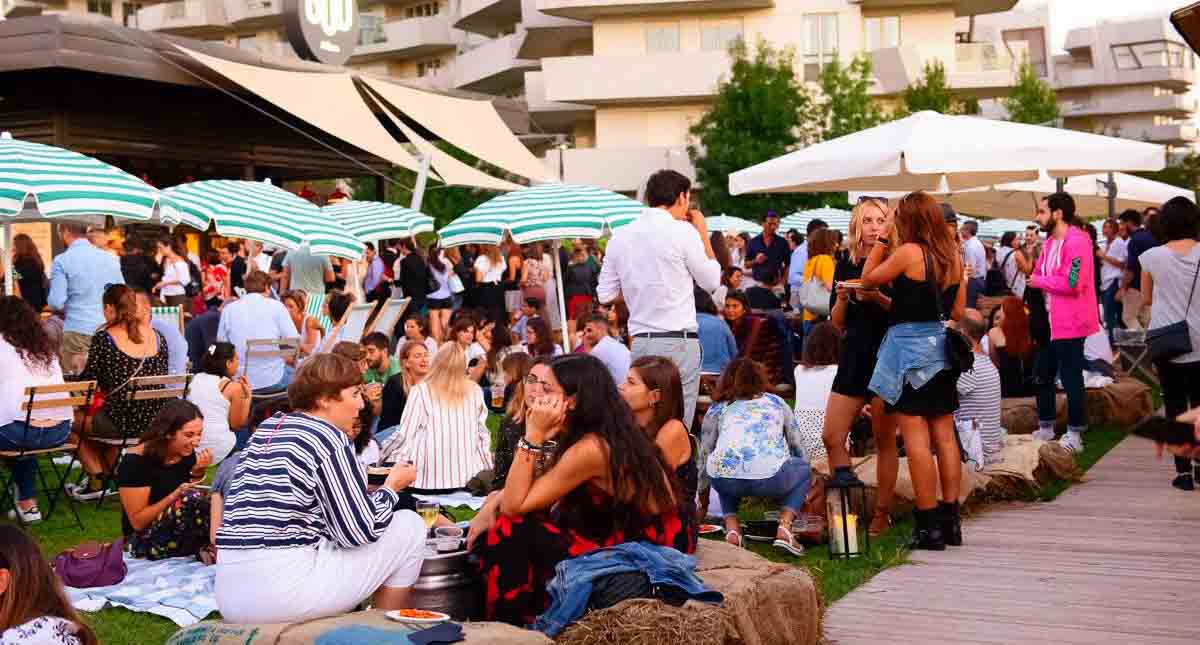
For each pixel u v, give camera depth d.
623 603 4.74
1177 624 5.90
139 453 7.86
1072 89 92.12
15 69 18.11
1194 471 9.46
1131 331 14.72
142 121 21.56
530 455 5.19
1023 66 46.09
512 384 9.31
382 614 4.87
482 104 26.48
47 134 20.22
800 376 9.02
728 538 7.63
